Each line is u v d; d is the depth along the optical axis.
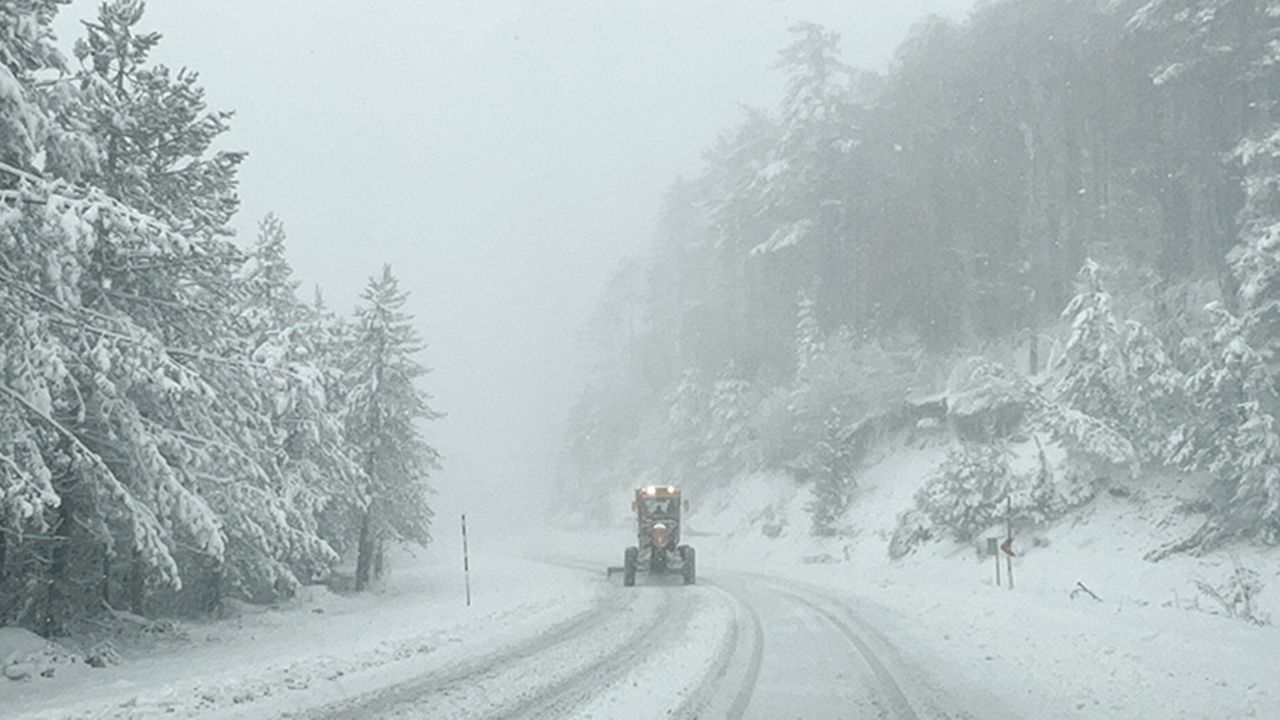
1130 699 7.45
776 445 42.91
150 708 7.31
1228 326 22.55
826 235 43.19
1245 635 10.47
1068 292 36.66
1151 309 31.83
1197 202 33.38
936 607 15.25
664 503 24.50
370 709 7.19
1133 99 34.66
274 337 20.94
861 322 41.97
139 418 12.55
